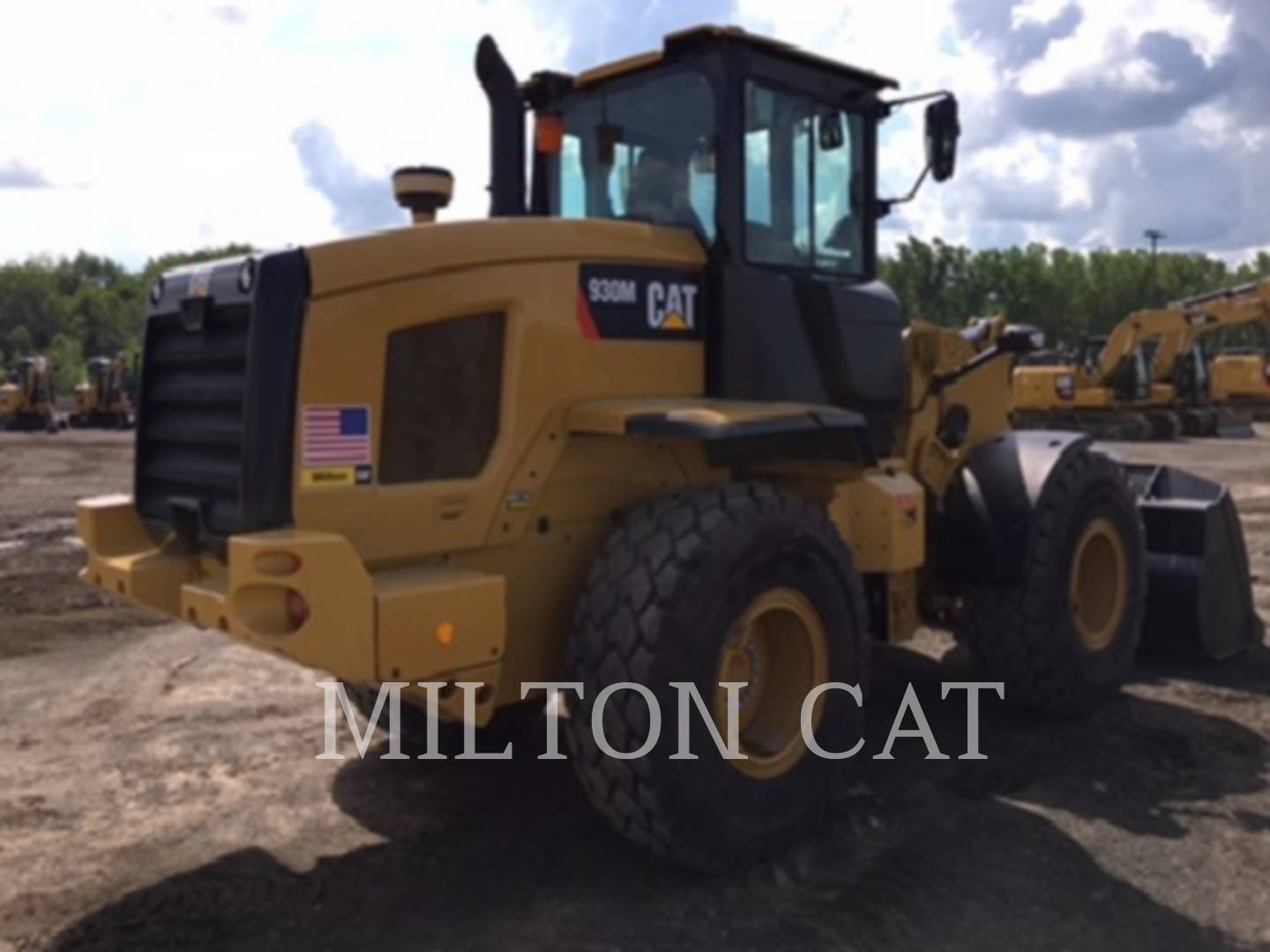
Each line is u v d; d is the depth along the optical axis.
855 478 4.42
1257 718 5.55
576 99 5.05
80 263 114.62
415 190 4.20
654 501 4.15
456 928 3.59
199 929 3.61
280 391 3.51
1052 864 4.00
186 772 4.90
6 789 4.72
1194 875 3.94
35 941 3.54
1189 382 27.02
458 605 3.57
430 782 4.77
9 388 33.12
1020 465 5.46
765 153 4.64
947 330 5.68
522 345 3.93
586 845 4.15
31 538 11.66
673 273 4.38
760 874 3.90
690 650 3.71
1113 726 5.42
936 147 5.04
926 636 6.96
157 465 4.17
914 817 4.38
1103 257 77.75
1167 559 6.42
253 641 3.36
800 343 4.72
